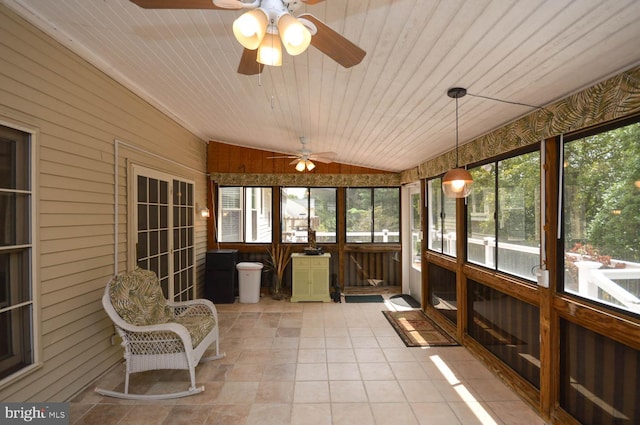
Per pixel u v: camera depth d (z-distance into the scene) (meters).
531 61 1.84
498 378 3.02
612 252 1.90
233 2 1.37
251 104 3.63
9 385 2.06
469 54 1.90
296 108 3.54
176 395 2.69
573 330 2.22
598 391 2.02
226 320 4.62
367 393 2.78
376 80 2.50
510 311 2.95
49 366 2.38
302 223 6.25
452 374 3.10
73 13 2.20
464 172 2.56
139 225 3.56
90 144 2.82
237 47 2.42
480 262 3.47
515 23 1.55
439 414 2.49
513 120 2.75
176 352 2.73
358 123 3.68
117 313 2.68
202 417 2.44
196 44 2.46
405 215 6.12
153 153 3.89
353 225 6.24
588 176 2.08
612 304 1.90
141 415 2.46
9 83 2.06
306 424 2.37
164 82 3.30
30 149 2.23
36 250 2.24
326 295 5.60
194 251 5.22
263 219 6.20
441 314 4.48
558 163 2.32
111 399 2.65
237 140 5.75
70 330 2.58
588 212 2.08
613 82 1.82
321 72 2.54
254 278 5.52
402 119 3.26
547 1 1.37
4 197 2.07
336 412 2.51
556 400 2.34
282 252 5.98
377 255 6.26
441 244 4.57
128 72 3.13
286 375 3.07
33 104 2.24
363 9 1.69
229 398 2.69
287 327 4.34
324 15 1.79
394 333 4.13
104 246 3.00
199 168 5.61
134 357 2.69
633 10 1.33
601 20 1.42
